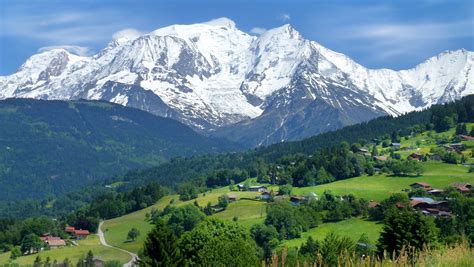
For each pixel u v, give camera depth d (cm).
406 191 17088
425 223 5378
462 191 15812
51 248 17612
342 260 1753
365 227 13212
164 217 17262
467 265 1741
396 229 5284
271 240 12400
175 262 6109
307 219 13662
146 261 6053
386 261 1731
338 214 13988
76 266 14175
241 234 8238
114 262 14138
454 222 10325
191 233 7625
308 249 8712
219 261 6112
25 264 15300
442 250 1839
